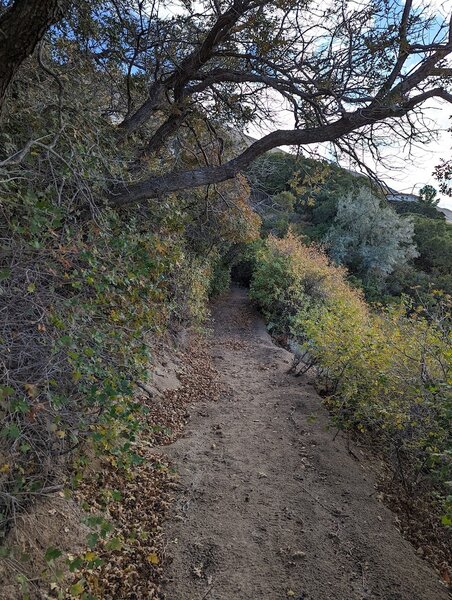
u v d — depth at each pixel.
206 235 9.77
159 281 4.62
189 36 6.34
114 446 3.34
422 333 5.57
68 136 3.69
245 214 9.93
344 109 5.21
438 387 4.38
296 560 3.65
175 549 3.63
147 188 5.03
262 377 9.32
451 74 4.93
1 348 2.54
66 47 4.66
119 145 5.47
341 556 3.76
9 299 2.73
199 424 6.42
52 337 2.82
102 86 5.68
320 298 15.02
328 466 5.30
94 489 3.93
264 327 15.22
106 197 4.60
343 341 6.67
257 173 9.75
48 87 4.15
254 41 5.59
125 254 3.98
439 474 4.15
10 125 3.68
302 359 9.81
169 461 5.01
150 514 4.02
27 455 3.01
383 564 3.72
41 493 2.91
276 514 4.24
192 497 4.38
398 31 5.09
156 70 6.01
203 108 7.21
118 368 3.63
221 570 3.46
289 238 17.89
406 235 26.16
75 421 3.09
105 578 3.19
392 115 5.15
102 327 3.47
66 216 3.49
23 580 2.37
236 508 4.28
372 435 6.50
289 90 5.70
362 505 4.61
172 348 9.38
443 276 25.30
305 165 6.99
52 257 3.09
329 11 5.23
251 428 6.35
